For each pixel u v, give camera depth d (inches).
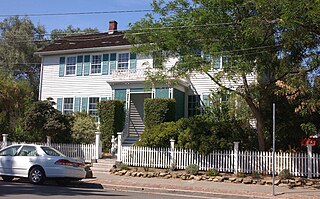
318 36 666.8
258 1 589.0
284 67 716.7
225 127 772.0
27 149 636.1
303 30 612.4
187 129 780.6
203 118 816.9
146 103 997.2
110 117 1042.7
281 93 744.3
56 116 915.4
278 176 689.0
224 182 687.7
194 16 687.7
